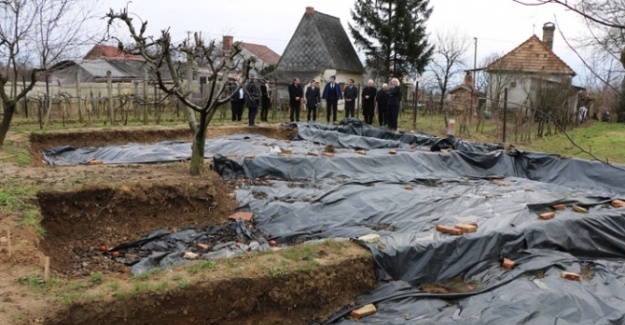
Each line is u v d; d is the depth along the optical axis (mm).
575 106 23359
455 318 4395
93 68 25734
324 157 9633
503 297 4676
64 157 11062
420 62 30781
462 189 8695
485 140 15469
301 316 4762
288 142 12875
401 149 11766
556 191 8883
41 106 14789
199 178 7434
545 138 16766
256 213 7184
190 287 4320
